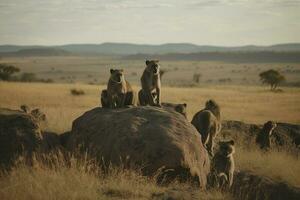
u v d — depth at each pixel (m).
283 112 52.38
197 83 182.12
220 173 13.18
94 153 12.81
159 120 13.14
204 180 12.79
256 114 48.94
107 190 11.05
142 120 13.16
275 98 71.75
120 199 10.50
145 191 11.16
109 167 12.22
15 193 10.17
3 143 12.76
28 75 119.00
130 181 11.41
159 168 12.09
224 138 19.84
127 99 16.05
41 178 11.06
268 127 19.78
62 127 17.44
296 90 106.12
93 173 11.98
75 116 23.81
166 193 11.25
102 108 14.62
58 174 11.30
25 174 11.30
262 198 13.73
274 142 20.39
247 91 90.62
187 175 12.33
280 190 14.03
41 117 19.41
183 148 12.35
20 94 50.47
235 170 15.22
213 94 72.62
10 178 11.12
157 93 16.64
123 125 12.97
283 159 17.02
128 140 12.53
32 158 12.60
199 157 12.74
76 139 13.55
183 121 13.43
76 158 12.56
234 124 21.58
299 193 13.85
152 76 16.33
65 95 55.41
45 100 46.22
